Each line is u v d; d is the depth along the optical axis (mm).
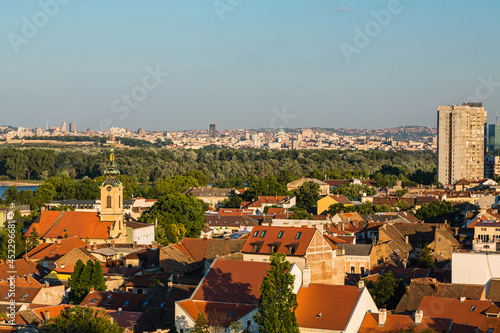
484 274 173375
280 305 125938
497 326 133625
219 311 136875
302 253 164500
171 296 157750
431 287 162625
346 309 131375
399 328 130875
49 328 129250
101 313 139250
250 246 170875
